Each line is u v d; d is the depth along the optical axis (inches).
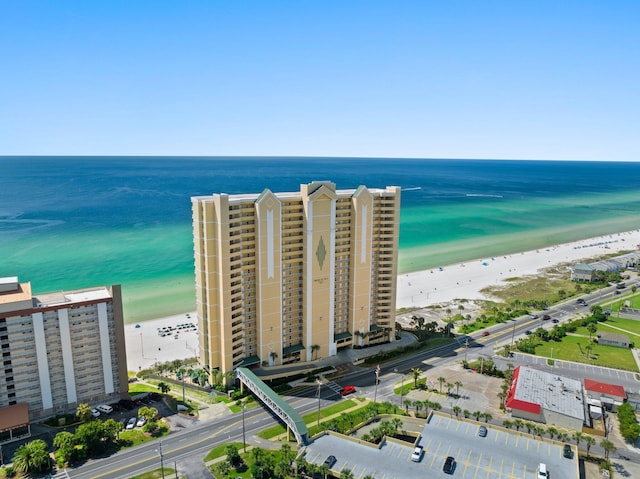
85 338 5689.0
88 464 4781.0
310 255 6879.9
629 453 5000.0
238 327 6520.7
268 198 6402.6
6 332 5221.5
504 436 5027.1
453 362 7239.2
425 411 5757.9
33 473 4626.0
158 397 6102.4
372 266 7701.8
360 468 4493.1
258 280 6545.3
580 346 7829.7
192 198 6240.2
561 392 5910.4
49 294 5792.3
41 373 5467.5
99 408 5757.9
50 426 5423.2
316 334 7194.9
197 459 4872.0
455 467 4503.0
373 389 6378.0
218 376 6323.8
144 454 4948.3
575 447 4857.3
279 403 5383.9
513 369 6761.8
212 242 6122.1
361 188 7224.4
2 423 5083.7
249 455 4923.7
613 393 5969.5
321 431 5270.7
